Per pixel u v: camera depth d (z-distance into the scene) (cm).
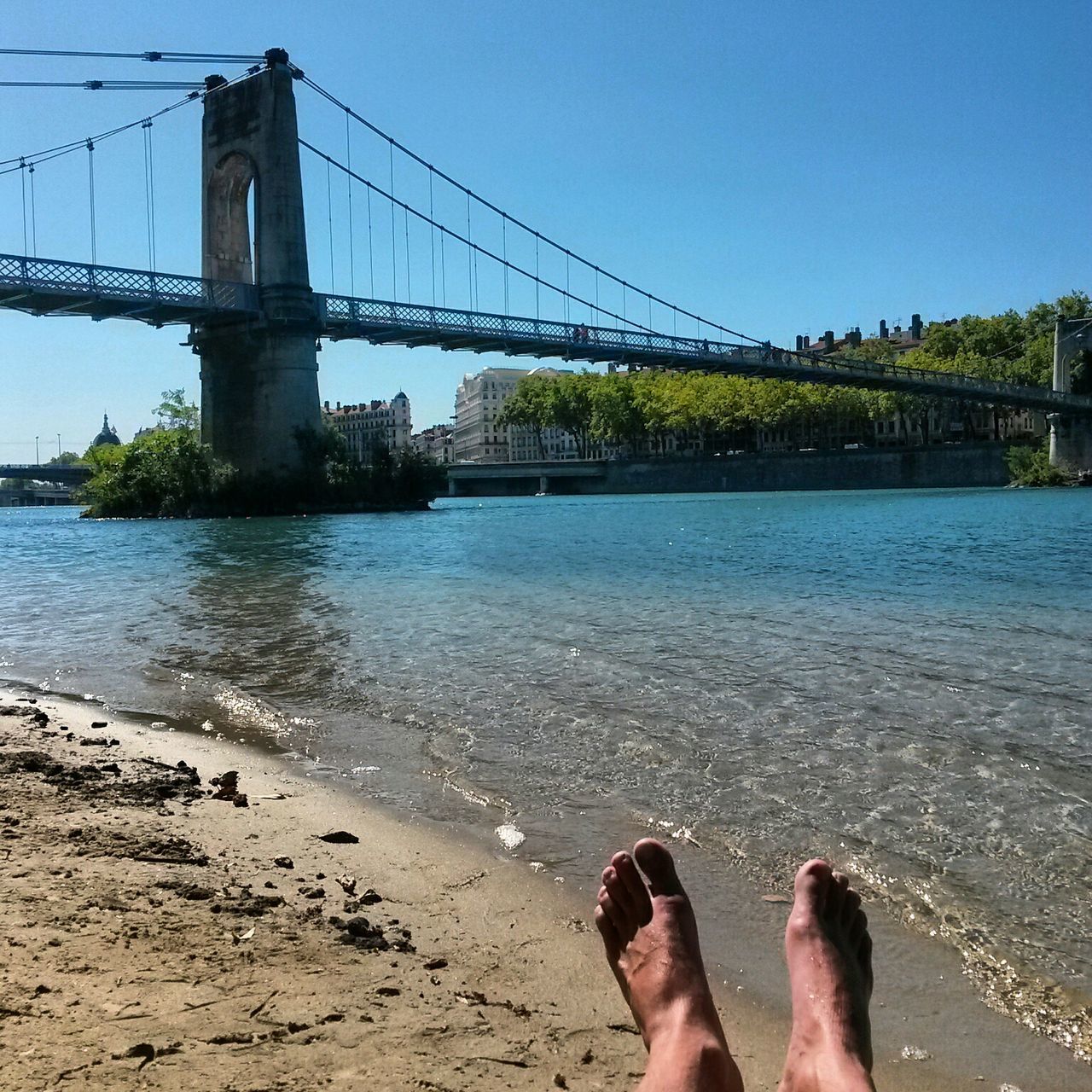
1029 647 914
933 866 396
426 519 4744
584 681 770
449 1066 251
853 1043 245
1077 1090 256
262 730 648
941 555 2042
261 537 3353
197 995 279
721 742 583
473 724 641
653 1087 229
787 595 1370
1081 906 359
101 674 874
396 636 1027
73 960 293
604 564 1959
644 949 291
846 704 679
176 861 398
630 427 10656
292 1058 248
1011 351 9225
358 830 449
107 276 4631
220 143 5684
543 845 428
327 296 5469
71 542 3366
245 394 5488
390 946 326
